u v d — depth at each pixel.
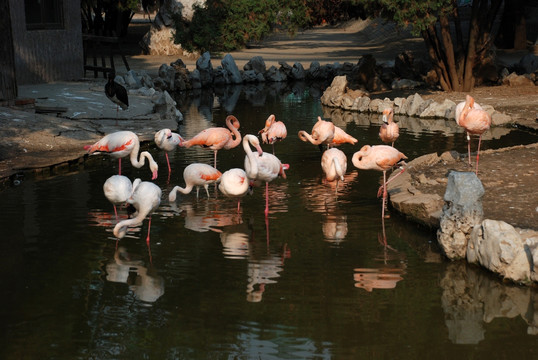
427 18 20.14
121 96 17.05
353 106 22.00
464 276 8.12
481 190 8.51
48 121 16.12
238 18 38.81
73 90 21.50
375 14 21.84
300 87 29.19
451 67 23.73
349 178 12.55
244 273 8.17
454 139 16.14
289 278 8.03
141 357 6.29
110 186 9.70
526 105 20.33
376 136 16.83
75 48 24.81
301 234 9.51
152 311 7.20
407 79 26.30
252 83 30.86
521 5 36.38
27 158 13.57
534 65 26.25
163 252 8.84
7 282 7.93
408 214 10.05
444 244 8.65
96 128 16.48
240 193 9.95
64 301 7.45
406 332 6.75
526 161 12.40
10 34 16.80
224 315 7.11
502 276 7.97
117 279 8.02
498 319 7.04
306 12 29.09
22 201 11.07
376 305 7.32
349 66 30.41
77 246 9.04
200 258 8.65
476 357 6.29
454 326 6.88
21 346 6.50
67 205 10.86
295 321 6.96
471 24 23.27
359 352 6.38
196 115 20.86
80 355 6.33
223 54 39.56
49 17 23.81
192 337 6.66
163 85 26.81
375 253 8.83
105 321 7.00
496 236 8.01
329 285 7.84
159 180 12.39
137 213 9.25
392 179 10.90
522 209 9.45
